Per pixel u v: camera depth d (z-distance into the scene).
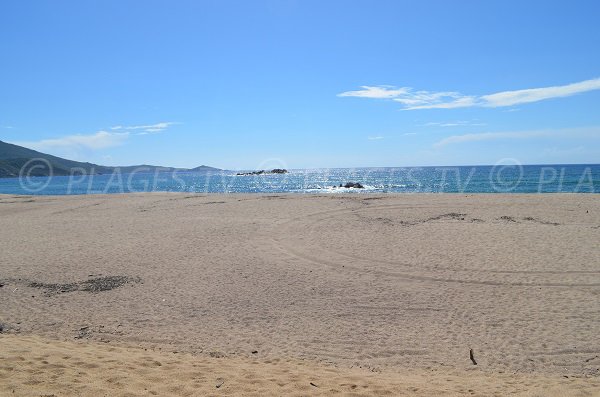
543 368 6.25
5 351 5.71
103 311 8.82
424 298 9.38
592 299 9.02
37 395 4.32
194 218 21.00
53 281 10.91
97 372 5.25
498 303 8.96
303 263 12.47
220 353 6.84
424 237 15.54
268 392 4.95
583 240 14.31
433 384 5.50
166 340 7.40
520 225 17.23
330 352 6.89
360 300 9.34
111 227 19.05
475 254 12.97
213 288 10.28
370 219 19.48
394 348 7.01
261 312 8.71
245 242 15.37
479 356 6.67
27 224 20.48
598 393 5.17
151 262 12.78
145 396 4.61
